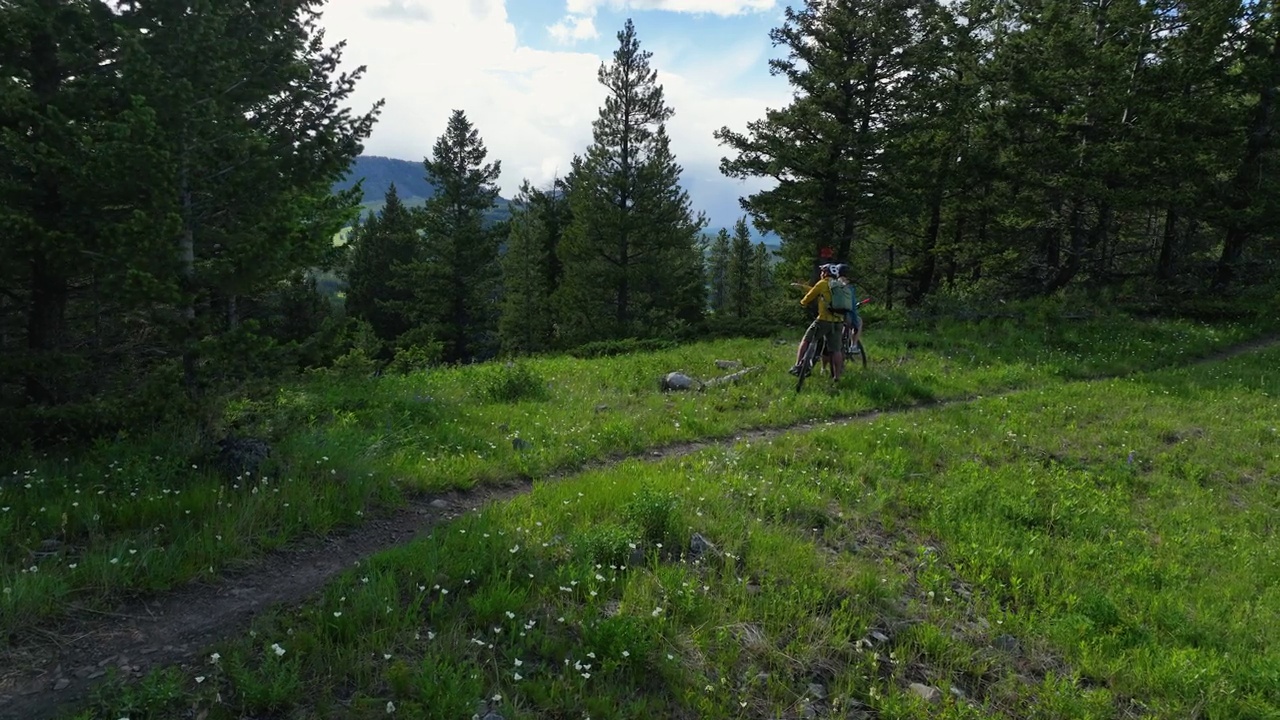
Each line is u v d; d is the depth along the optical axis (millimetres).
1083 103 23578
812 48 22625
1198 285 25500
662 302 34188
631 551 5676
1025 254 27969
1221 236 30562
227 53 7684
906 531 7266
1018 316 21547
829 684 4504
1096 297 24328
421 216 42469
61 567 4840
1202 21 22703
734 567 5723
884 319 23078
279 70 8930
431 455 8242
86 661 4023
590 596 4910
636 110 30969
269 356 7367
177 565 4996
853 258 32438
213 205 7645
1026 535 7258
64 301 8133
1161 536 7773
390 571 4973
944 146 25297
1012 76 23844
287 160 9094
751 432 10750
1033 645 5297
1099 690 4730
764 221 24766
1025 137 24969
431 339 31531
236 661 3924
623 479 7543
